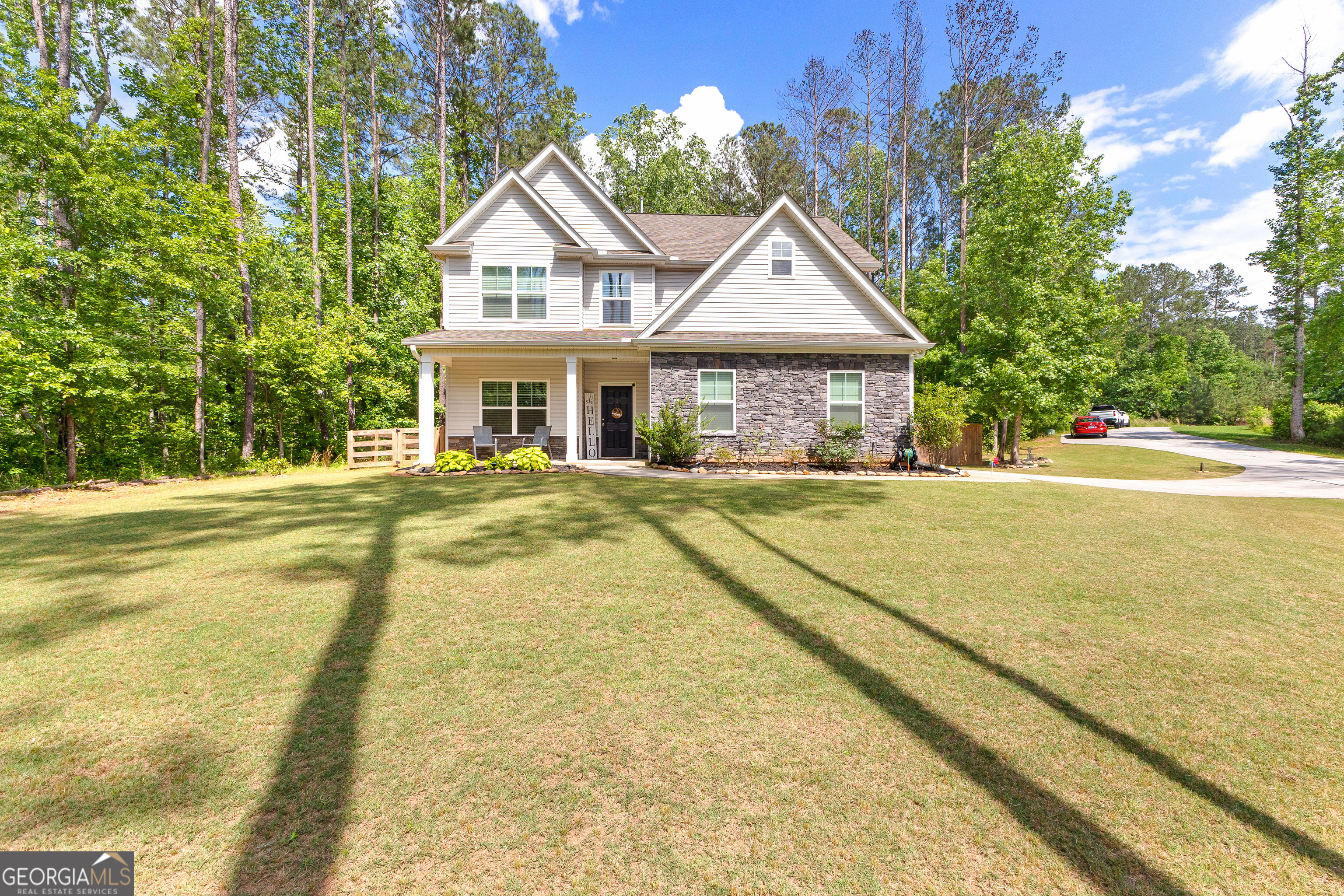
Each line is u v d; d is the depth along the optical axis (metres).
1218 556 6.64
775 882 2.02
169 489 11.55
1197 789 2.55
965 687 3.45
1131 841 2.24
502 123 31.23
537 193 16.03
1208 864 2.13
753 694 3.32
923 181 36.19
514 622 4.35
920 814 2.37
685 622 4.39
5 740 2.77
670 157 35.41
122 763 2.61
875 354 15.35
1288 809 2.43
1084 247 19.19
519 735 2.88
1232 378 50.12
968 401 19.00
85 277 14.14
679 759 2.71
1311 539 7.75
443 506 8.96
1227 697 3.38
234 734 2.85
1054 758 2.76
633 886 1.99
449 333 15.38
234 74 16.56
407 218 24.94
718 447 15.11
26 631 4.09
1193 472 17.88
